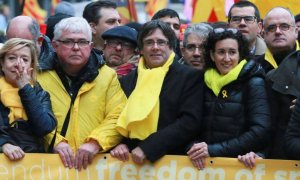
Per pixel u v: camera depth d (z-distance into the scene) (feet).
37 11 61.62
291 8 48.70
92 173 33.68
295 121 32.40
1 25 81.00
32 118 33.04
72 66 34.24
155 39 34.45
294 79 33.65
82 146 33.63
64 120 34.24
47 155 33.47
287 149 32.48
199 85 34.27
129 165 33.68
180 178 33.50
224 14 51.62
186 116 33.73
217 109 33.65
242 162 33.17
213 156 33.30
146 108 33.58
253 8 41.96
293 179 33.06
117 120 34.17
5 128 33.17
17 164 33.24
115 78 35.06
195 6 52.65
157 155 33.32
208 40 34.40
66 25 34.09
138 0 66.18
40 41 38.93
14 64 33.30
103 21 44.70
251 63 33.88
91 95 34.50
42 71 34.68
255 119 33.17
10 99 33.30
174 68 34.58
